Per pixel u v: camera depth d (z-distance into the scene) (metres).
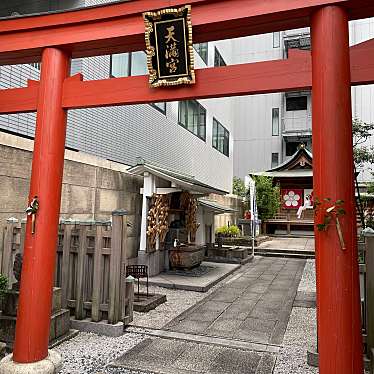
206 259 12.00
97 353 4.12
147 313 5.81
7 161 5.31
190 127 13.65
